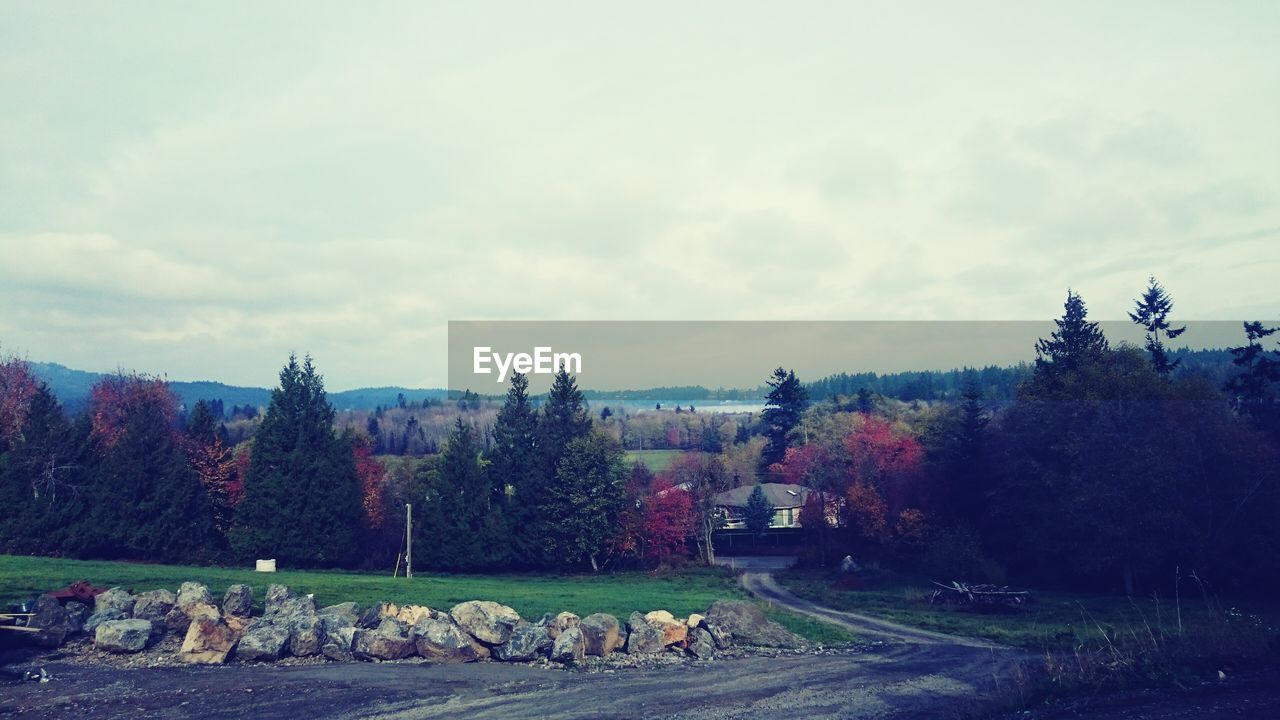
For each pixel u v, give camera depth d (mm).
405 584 38094
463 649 23125
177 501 56375
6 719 16297
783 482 98375
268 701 18031
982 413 67688
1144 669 19062
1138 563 42375
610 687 20453
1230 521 41500
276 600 26875
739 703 19047
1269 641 20969
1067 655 23828
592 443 65438
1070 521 44938
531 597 35875
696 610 33781
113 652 21812
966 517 59156
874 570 59438
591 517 62281
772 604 41469
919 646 28203
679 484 70625
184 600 24766
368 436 75812
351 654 22703
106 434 69250
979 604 39438
